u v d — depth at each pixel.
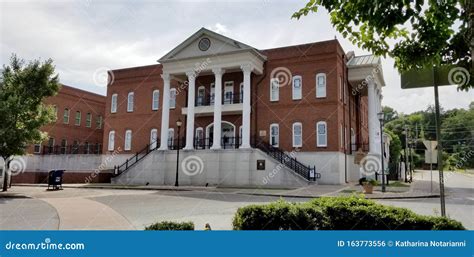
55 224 9.05
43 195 18.50
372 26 4.25
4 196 17.64
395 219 5.04
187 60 29.61
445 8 4.21
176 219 9.93
